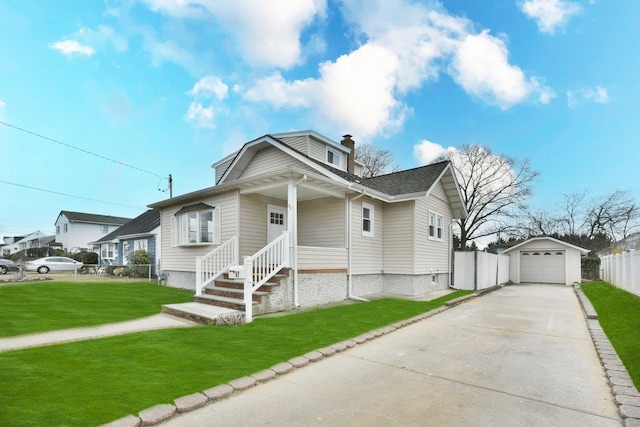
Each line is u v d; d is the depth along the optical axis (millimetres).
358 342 5773
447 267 16234
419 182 13781
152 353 4738
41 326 6180
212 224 11758
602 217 31047
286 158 13773
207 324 6777
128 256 21172
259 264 8297
